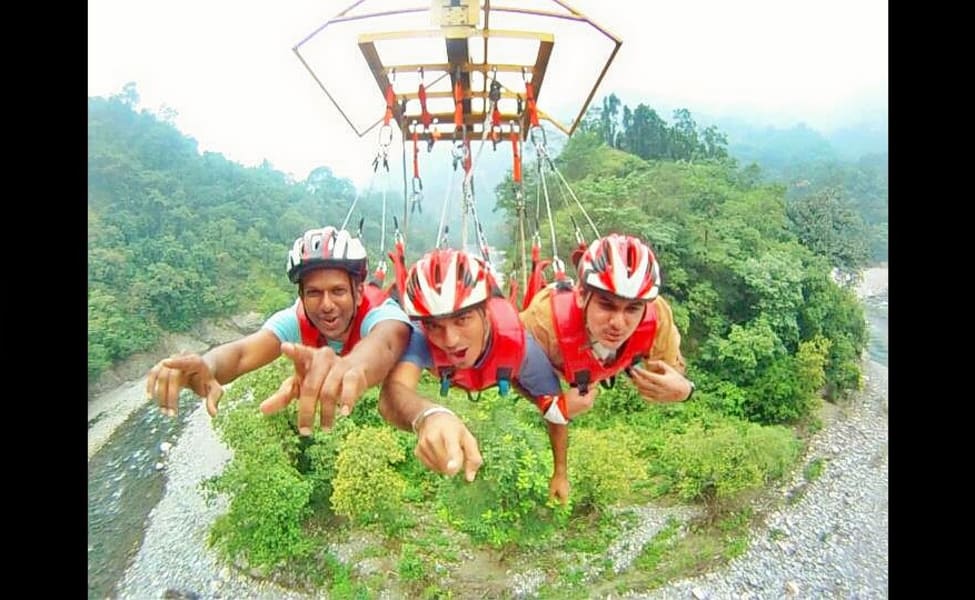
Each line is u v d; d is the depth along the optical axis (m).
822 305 21.86
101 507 19.20
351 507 15.94
